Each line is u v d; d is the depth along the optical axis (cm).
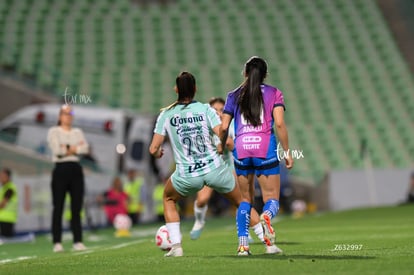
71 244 4138
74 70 10875
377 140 10125
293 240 3291
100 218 6494
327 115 10500
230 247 2931
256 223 2738
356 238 3347
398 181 8456
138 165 7325
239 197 2325
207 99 10681
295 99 10762
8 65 9456
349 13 12550
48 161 6197
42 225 5922
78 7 12169
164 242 2586
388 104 10788
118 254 2722
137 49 11488
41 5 12019
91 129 7144
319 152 9862
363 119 10481
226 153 3119
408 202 7369
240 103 2220
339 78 11212
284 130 2186
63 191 3425
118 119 7219
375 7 12725
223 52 11600
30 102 8431
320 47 11806
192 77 2273
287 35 12006
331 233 3891
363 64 11531
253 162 2206
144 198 6644
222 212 8606
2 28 11425
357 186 8438
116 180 6325
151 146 2298
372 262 1934
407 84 11200
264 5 12619
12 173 6112
